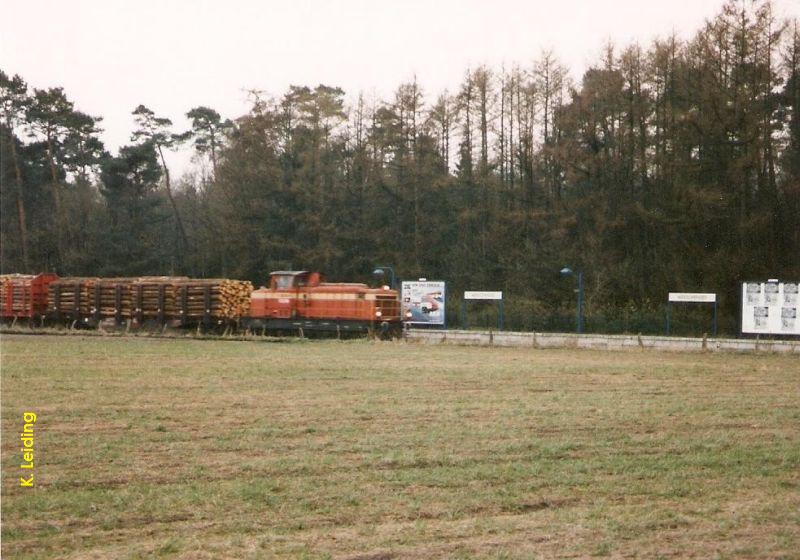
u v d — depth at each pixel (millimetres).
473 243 71625
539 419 19062
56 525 10953
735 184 58281
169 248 92812
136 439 16312
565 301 59188
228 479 13281
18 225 78688
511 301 61125
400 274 70875
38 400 21250
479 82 72062
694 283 57062
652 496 12695
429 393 23312
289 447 15680
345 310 46094
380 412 19812
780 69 58375
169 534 10672
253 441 16188
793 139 59375
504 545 10320
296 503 11984
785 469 14508
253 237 74688
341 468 14055
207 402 21203
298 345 41375
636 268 60188
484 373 28547
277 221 74938
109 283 53875
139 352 35625
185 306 50219
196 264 83312
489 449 15633
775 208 57500
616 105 64438
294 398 22047
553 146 67438
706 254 57812
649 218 59781
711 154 59469
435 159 72000
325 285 47594
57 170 81938
